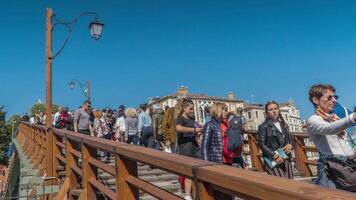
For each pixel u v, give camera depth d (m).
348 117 2.82
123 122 12.67
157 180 7.96
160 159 2.73
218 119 5.43
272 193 1.61
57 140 8.64
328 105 3.13
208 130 5.33
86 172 5.28
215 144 5.33
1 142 50.09
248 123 65.50
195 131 5.86
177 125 5.86
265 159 5.37
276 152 5.25
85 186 5.24
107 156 10.65
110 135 12.45
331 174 2.97
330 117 3.14
